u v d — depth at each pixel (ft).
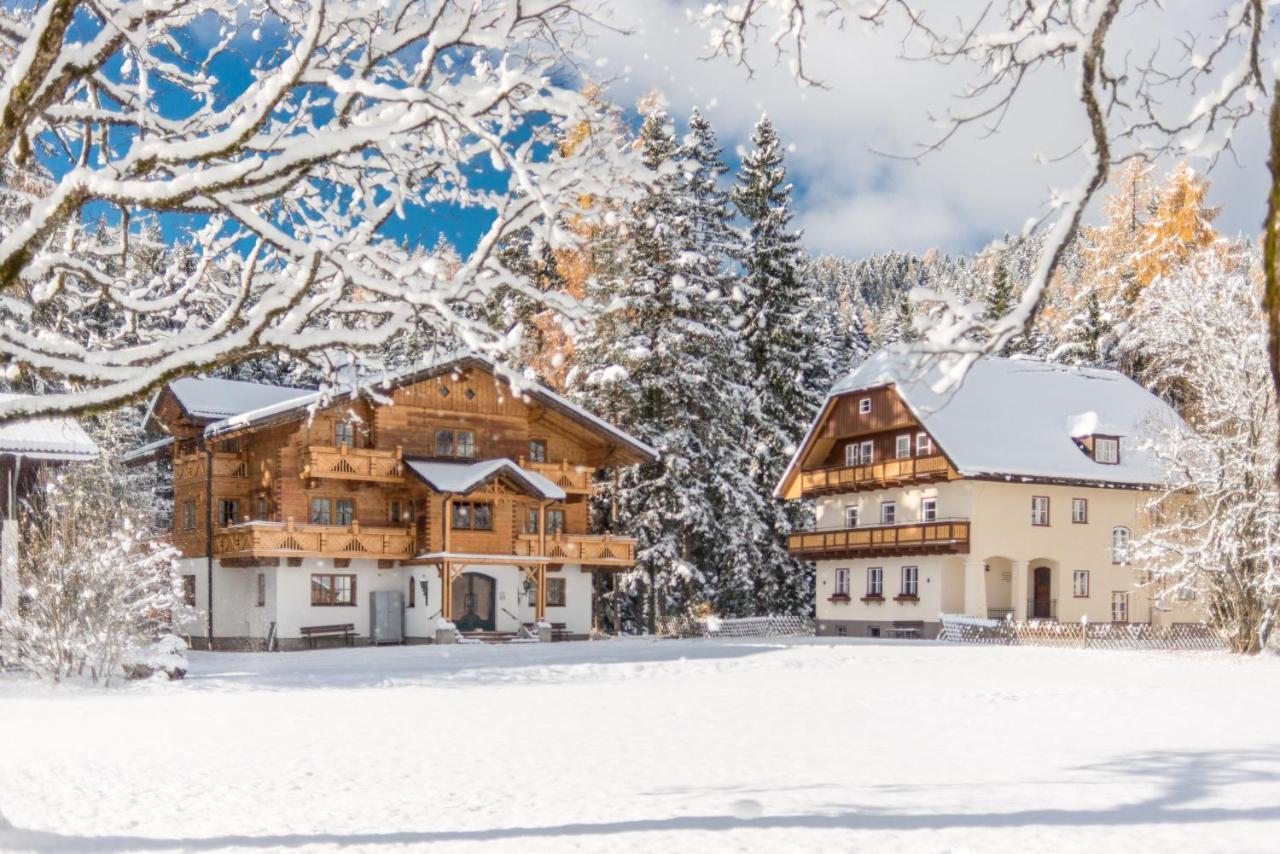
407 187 35.04
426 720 61.00
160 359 30.71
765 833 30.68
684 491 171.53
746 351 193.06
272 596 147.13
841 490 181.06
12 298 38.06
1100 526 169.78
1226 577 122.93
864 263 578.25
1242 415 120.47
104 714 65.41
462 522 154.30
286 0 35.91
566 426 169.48
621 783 39.75
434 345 34.40
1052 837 29.99
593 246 34.45
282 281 32.19
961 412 168.86
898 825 31.68
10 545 87.45
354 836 31.12
